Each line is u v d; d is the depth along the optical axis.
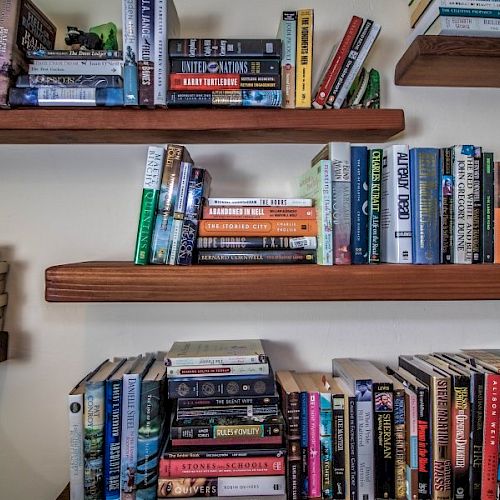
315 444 0.84
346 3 1.03
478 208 0.85
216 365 0.83
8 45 0.80
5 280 0.98
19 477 0.99
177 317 1.01
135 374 0.83
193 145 1.01
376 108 0.90
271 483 0.80
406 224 0.83
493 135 1.04
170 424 0.86
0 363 0.98
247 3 1.02
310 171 0.90
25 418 0.99
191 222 0.81
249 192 1.01
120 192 1.00
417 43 0.86
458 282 0.81
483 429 0.83
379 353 1.03
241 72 0.83
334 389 0.86
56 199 1.00
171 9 0.86
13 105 0.81
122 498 0.81
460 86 1.03
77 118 0.82
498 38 0.87
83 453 0.80
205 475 0.79
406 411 0.84
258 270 0.80
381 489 0.83
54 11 1.01
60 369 0.99
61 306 0.99
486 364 0.89
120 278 0.79
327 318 1.02
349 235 0.83
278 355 1.02
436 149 0.85
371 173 0.84
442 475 0.83
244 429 0.82
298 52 0.86
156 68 0.81
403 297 0.80
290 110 0.84
